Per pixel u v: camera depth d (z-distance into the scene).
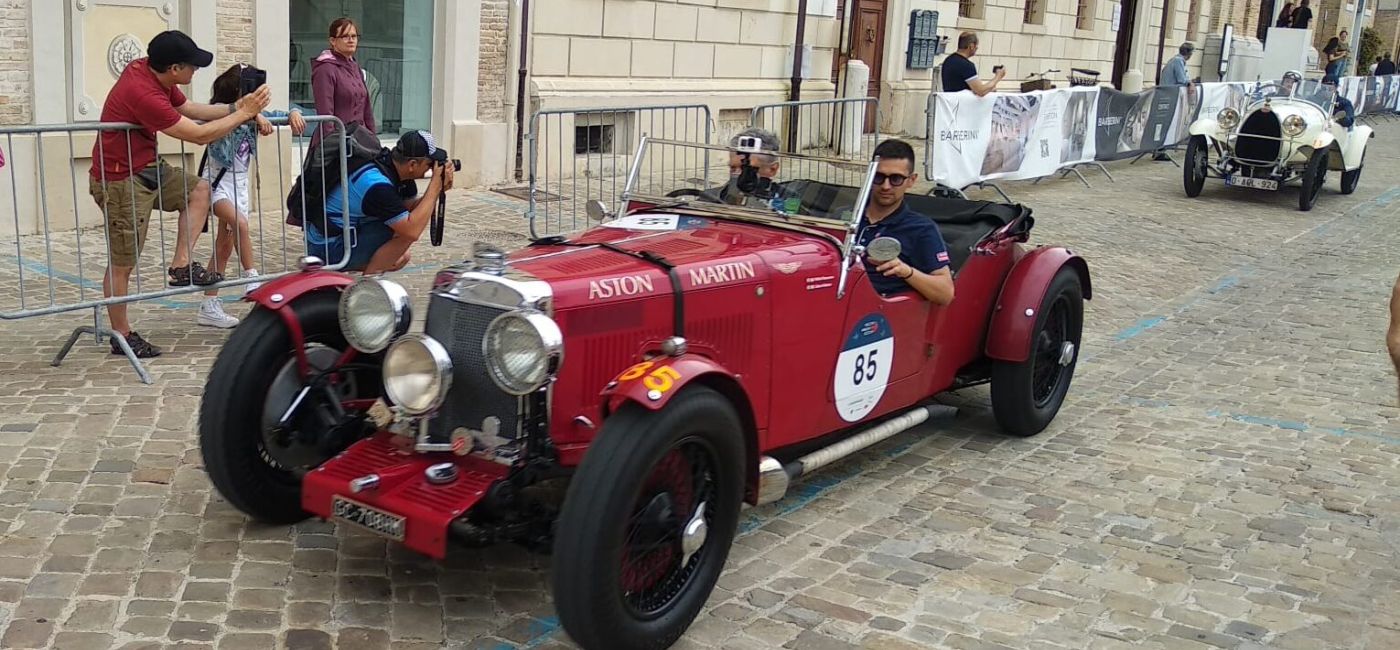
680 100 13.59
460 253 8.85
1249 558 4.67
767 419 4.45
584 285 3.74
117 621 3.63
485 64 11.50
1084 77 23.81
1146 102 16.70
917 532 4.78
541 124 12.00
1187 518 5.05
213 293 6.73
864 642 3.86
